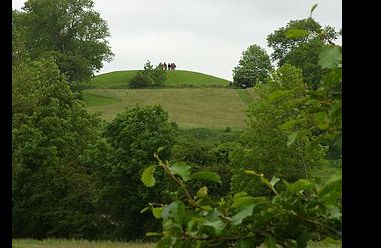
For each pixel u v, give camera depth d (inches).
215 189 1093.1
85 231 1337.4
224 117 3006.9
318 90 95.7
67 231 1364.4
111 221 1333.7
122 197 1280.8
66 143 1526.8
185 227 105.7
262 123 1063.0
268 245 96.4
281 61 2305.6
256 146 1070.4
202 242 100.7
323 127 96.8
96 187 1325.0
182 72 4498.0
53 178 1380.4
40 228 1387.8
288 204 96.6
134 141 1302.9
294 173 964.6
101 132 1380.4
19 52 1851.6
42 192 1373.0
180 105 3282.5
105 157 1310.3
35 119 1513.3
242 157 1092.5
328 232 96.7
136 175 1270.9
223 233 98.1
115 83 4065.0
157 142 1294.3
